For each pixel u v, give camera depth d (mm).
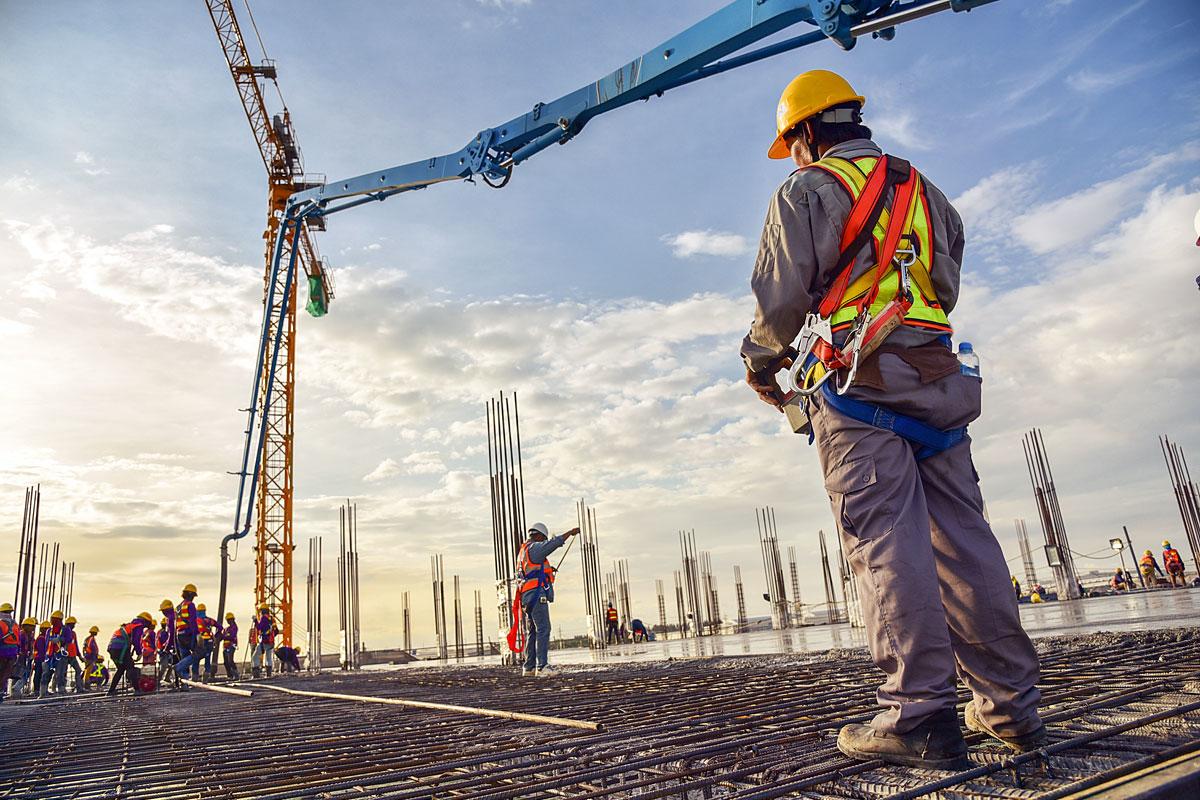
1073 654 4402
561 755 2707
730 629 29938
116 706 8648
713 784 2039
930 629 1959
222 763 3111
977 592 2078
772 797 1836
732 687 4555
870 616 2057
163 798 2412
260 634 22469
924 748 1922
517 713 3916
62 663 18484
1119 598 15305
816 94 2363
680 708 3689
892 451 2064
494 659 18109
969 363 2191
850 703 3246
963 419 2154
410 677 9922
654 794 1977
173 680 16953
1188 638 4652
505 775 2391
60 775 3148
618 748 2719
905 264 2133
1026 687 2033
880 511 2043
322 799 2256
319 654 28734
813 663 6141
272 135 34094
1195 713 2221
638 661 8789
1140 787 1288
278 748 3434
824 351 2105
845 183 2143
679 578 28594
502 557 13555
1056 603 16781
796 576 27094
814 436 2230
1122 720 2324
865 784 1890
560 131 9070
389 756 2994
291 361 34500
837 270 2150
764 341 2191
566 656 14094
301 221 21828
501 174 10453
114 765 3336
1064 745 1915
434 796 2234
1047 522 20312
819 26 5840
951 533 2139
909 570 1985
